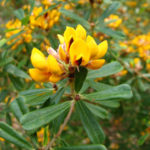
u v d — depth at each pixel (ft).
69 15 0.57
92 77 0.48
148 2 1.33
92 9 0.68
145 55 0.87
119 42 0.95
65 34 0.36
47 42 0.71
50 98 0.43
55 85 0.45
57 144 0.42
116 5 0.64
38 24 0.57
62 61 0.37
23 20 0.53
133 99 0.85
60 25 0.67
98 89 0.48
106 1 0.66
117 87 0.41
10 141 0.38
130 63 0.84
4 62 0.59
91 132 0.39
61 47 0.36
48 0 0.63
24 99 0.44
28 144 0.39
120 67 0.48
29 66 0.56
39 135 0.62
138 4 1.30
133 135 1.08
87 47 0.34
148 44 0.86
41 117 0.38
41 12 0.54
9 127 0.38
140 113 0.96
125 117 1.04
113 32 0.62
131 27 1.14
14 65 0.63
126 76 0.90
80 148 0.36
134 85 0.83
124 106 0.97
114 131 1.13
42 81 0.38
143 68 0.89
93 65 0.37
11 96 0.63
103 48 0.37
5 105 0.64
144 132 1.00
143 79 0.88
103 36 0.71
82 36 0.37
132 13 1.31
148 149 1.05
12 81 0.60
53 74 0.36
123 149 1.08
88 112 0.40
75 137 1.07
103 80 0.85
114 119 1.08
